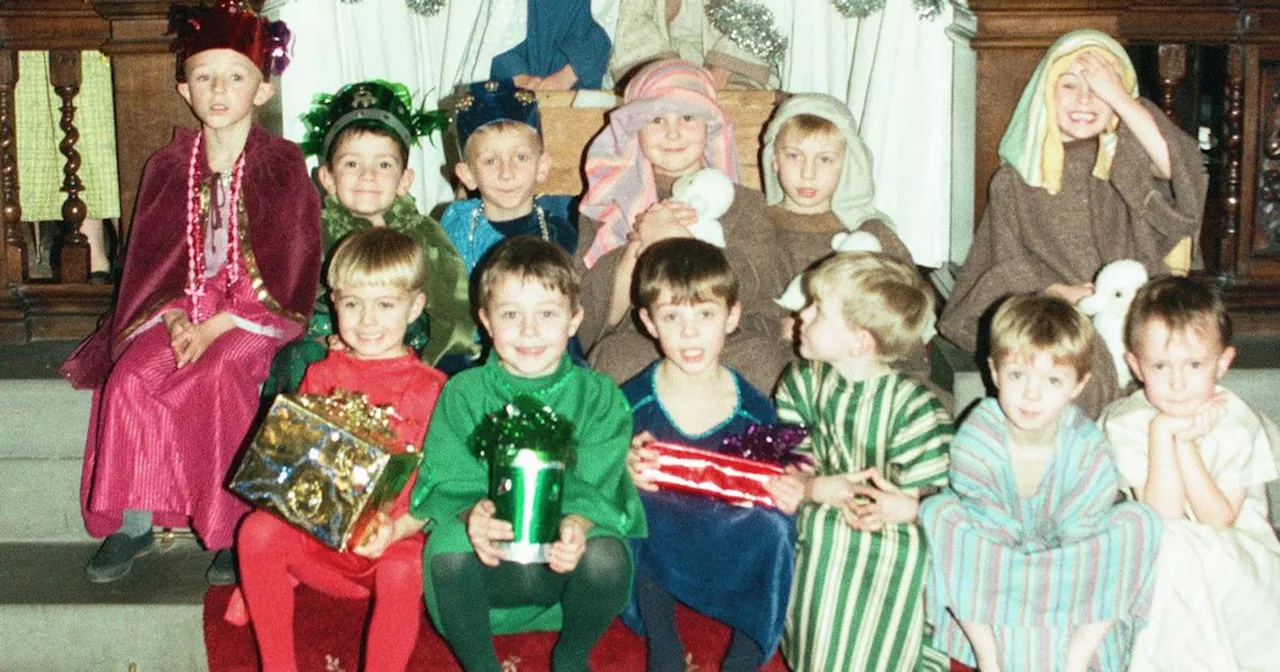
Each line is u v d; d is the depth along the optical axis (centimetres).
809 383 306
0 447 348
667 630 296
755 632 293
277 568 284
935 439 296
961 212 413
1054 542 294
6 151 383
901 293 295
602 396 297
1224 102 397
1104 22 380
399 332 302
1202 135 473
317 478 277
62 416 347
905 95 441
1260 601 298
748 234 355
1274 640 299
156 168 338
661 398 305
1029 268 360
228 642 304
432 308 337
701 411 304
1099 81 347
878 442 299
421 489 290
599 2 444
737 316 304
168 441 319
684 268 291
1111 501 293
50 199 430
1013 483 295
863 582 291
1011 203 362
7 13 374
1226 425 307
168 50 367
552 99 397
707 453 295
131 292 334
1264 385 363
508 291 287
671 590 297
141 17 366
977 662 297
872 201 377
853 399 300
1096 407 331
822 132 356
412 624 283
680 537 296
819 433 305
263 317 326
